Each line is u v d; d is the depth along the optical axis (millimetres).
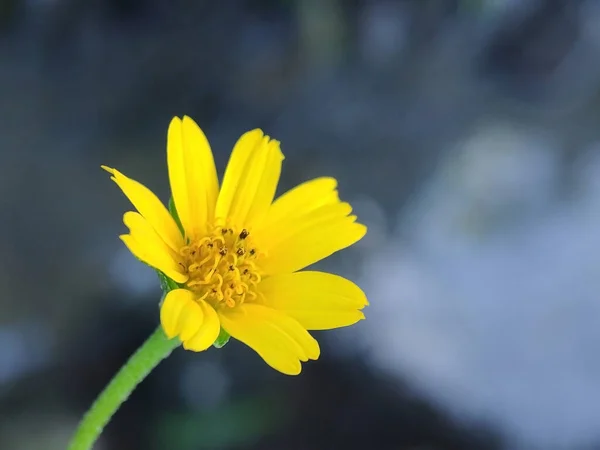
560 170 249
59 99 227
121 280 199
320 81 247
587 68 273
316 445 195
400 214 237
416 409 201
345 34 251
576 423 201
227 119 238
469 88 262
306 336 126
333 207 136
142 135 229
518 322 214
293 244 134
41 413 185
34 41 233
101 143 223
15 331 189
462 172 244
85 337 193
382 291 217
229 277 130
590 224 233
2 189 202
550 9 266
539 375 205
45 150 214
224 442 188
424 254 228
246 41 243
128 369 126
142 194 126
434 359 205
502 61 270
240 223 135
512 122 260
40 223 201
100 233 204
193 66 238
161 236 126
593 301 217
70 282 197
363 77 253
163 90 235
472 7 262
